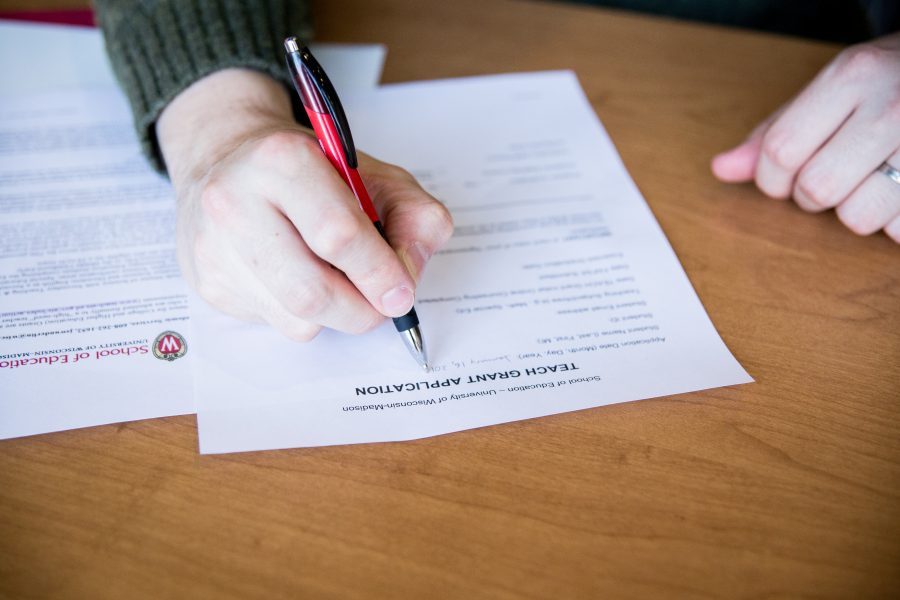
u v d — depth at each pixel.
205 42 0.61
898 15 0.77
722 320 0.50
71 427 0.42
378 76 0.72
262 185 0.41
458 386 0.45
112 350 0.47
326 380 0.45
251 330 0.48
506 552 0.37
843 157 0.54
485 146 0.65
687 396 0.45
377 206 0.48
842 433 0.43
